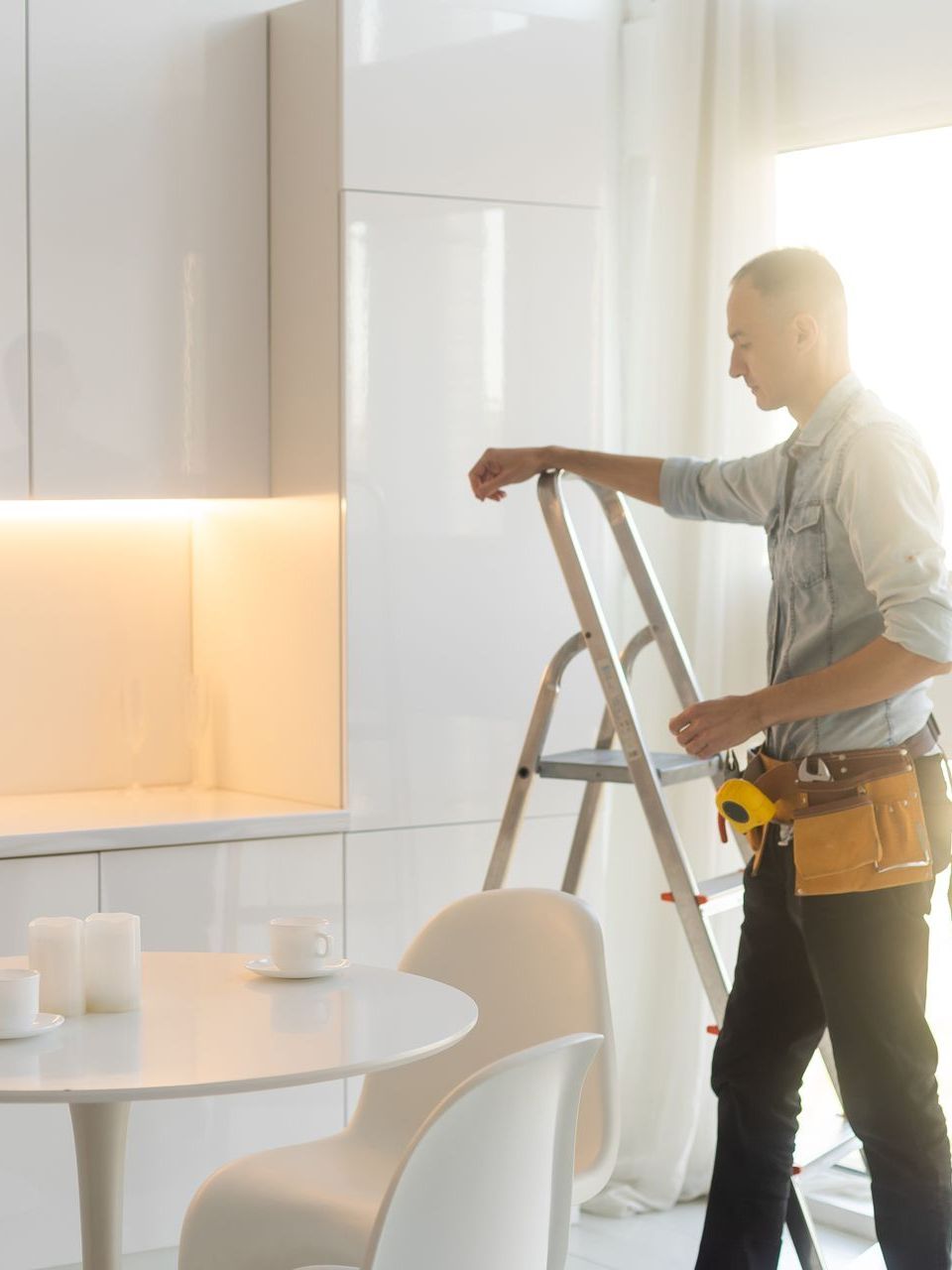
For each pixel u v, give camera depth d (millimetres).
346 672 3521
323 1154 2668
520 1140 1897
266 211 3660
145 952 2635
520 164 3693
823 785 2516
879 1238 2521
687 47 3779
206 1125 3395
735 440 3781
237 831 3398
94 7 3426
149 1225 3342
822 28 3656
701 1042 3832
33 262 3369
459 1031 2133
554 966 2705
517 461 3166
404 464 3570
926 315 3586
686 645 3818
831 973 2512
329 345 3510
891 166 3629
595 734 3834
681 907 2934
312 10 3520
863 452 2488
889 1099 2486
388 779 3576
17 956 2830
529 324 3723
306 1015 2209
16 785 3834
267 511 3740
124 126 3467
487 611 3684
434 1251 1827
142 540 3982
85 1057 1993
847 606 2555
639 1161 3873
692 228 3795
